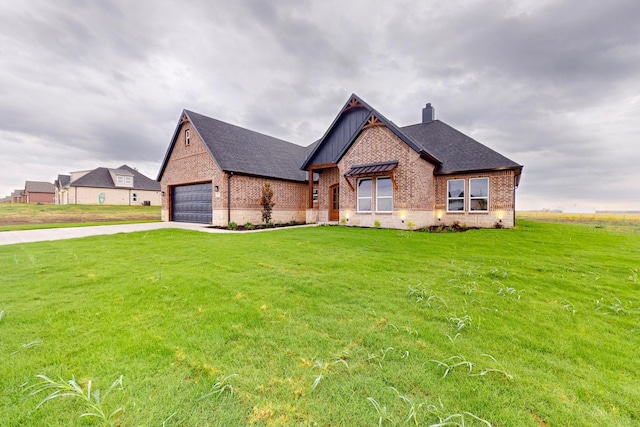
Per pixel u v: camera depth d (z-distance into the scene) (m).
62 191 40.91
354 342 2.59
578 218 23.84
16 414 1.72
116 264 5.56
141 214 26.50
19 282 4.36
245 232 11.54
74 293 3.88
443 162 14.27
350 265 5.50
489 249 7.38
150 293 3.88
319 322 3.01
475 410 1.77
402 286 4.24
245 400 1.84
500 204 12.97
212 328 2.85
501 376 2.09
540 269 5.29
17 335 2.69
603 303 3.62
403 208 12.23
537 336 2.75
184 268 5.26
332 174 16.48
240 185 15.26
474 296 3.83
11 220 19.70
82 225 14.54
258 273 4.91
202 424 1.65
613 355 2.43
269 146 19.66
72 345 2.51
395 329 2.85
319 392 1.91
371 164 13.12
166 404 1.80
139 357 2.32
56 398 1.86
